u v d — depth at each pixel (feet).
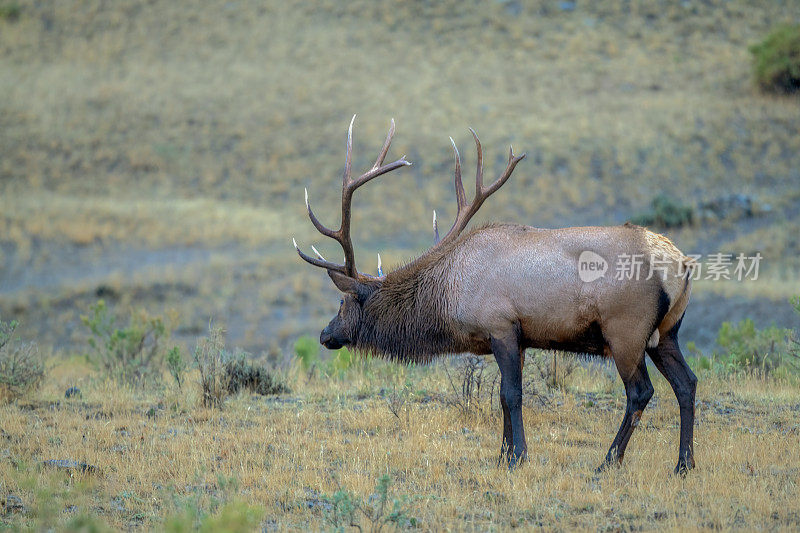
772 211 266.36
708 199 276.21
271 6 468.75
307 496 61.36
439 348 75.20
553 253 68.08
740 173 296.51
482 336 71.26
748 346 120.47
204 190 324.80
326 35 436.76
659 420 82.89
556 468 67.10
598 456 70.85
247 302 227.61
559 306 67.36
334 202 310.45
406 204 302.66
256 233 284.41
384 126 352.08
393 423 81.15
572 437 76.74
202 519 51.98
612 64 388.37
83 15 466.29
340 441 75.56
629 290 65.36
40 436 76.02
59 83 399.85
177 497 58.80
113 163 341.21
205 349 101.40
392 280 76.38
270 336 203.41
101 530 52.75
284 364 118.42
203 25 455.63
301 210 306.14
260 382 98.94
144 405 91.61
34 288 241.35
